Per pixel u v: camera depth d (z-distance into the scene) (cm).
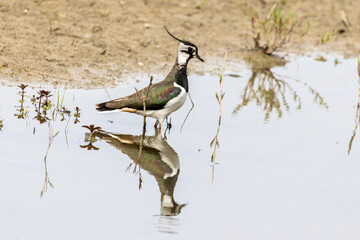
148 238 1082
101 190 1264
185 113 1884
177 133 1695
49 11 2611
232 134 1702
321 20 3262
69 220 1123
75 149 1483
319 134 1739
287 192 1322
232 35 2886
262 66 2575
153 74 2253
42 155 1416
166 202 1240
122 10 2825
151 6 2958
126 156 1482
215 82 2262
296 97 2141
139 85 2088
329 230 1158
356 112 1983
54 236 1062
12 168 1320
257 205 1248
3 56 2116
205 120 1822
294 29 3091
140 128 1719
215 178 1383
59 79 2044
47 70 2097
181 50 1764
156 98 1691
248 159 1514
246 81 2323
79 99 1881
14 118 1652
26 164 1350
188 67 2417
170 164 1456
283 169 1456
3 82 1928
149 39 2622
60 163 1380
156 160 1474
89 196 1230
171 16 2916
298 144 1644
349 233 1149
